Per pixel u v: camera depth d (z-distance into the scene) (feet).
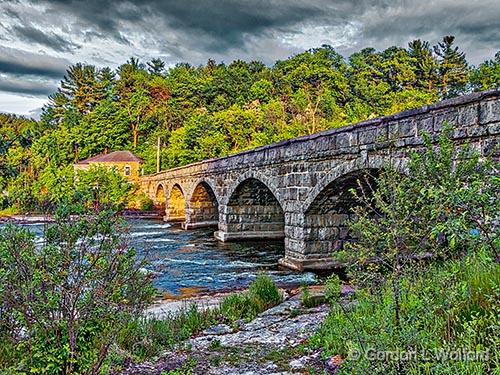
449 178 14.80
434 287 15.99
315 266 52.24
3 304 15.47
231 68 283.79
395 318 15.20
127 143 227.20
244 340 23.97
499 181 13.69
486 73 217.36
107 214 16.17
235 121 178.91
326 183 47.19
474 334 13.60
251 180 72.13
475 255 19.06
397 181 18.17
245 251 72.33
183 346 23.06
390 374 13.19
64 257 15.06
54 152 195.83
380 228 19.77
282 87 240.12
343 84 225.56
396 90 232.94
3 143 173.88
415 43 248.52
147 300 18.04
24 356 15.25
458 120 28.84
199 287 46.75
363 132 39.96
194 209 112.98
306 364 19.08
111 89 274.98
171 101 236.43
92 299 15.31
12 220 18.15
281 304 33.06
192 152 176.55
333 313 23.88
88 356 15.83
